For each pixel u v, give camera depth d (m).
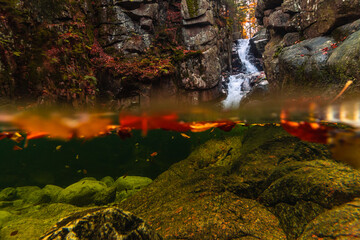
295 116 2.22
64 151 12.34
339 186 2.41
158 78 12.23
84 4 11.50
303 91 7.77
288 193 2.87
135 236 1.91
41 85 7.95
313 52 8.13
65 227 1.69
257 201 3.32
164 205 3.90
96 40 12.12
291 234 2.50
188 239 2.66
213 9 16.52
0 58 6.95
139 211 4.14
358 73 5.86
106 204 5.97
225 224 2.77
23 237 3.51
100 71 11.36
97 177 11.51
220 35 17.00
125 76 11.52
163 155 11.78
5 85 6.92
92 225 1.76
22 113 2.33
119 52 12.32
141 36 13.05
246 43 21.72
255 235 2.59
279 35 12.57
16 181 10.95
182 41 14.51
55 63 8.67
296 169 3.16
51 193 6.84
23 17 8.03
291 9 10.65
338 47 7.08
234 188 3.77
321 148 3.46
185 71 13.40
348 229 1.84
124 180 7.43
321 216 2.14
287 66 8.80
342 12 7.95
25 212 5.72
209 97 13.88
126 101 11.47
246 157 4.31
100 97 11.11
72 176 11.48
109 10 12.41
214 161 6.34
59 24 9.54
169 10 15.16
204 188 4.11
